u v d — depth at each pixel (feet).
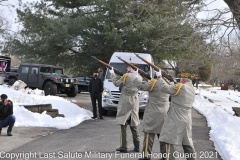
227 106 74.64
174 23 50.52
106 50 99.35
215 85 294.66
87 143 30.17
